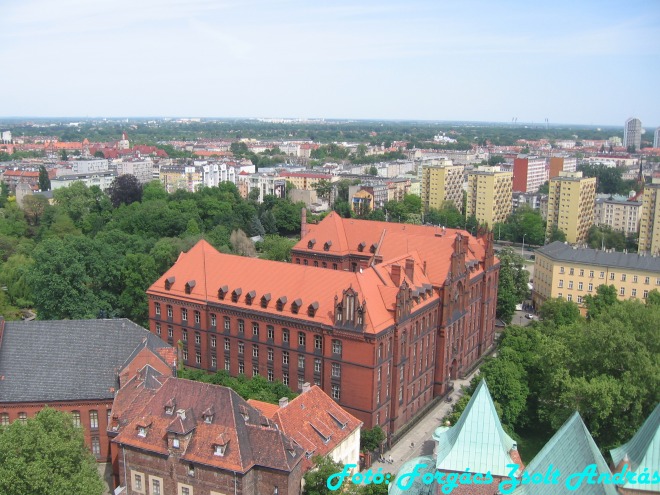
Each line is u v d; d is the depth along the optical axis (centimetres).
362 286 10138
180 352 10712
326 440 8044
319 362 10212
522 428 10450
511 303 15988
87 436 8638
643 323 9781
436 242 12519
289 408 8025
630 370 9088
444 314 11700
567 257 16950
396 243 13075
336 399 10088
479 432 5709
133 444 7450
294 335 10412
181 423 7200
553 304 14062
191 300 11512
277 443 7119
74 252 13362
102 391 8594
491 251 14138
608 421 9094
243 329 11044
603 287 14762
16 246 18812
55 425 6681
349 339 9750
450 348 12150
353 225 15362
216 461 7050
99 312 13312
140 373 8625
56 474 6284
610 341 9162
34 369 8688
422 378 11350
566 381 9119
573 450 5094
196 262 11994
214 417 7331
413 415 11112
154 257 15200
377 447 9644
